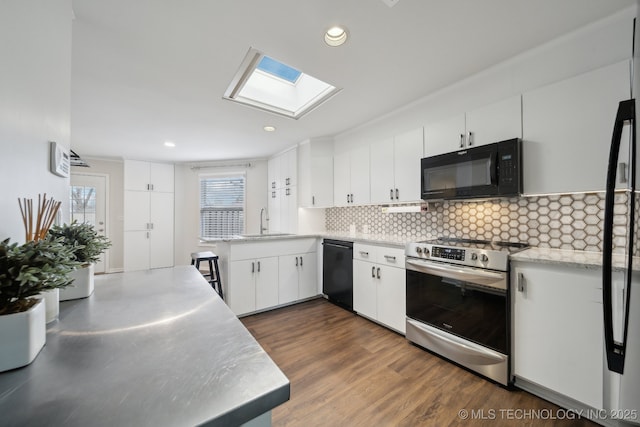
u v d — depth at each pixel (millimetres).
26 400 417
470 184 1933
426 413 1435
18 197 756
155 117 2760
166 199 5035
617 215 1562
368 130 2967
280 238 3102
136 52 1676
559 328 1431
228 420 404
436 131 2234
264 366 519
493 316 1674
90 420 378
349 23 1460
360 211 3467
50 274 570
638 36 782
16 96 748
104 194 4809
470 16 1428
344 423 1371
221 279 3064
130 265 4668
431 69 1946
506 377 1605
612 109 1406
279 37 1560
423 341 2053
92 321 733
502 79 1875
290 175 3971
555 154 1591
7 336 498
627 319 871
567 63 1597
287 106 2678
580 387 1356
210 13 1361
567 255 1567
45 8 938
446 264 1928
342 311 2977
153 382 464
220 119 2828
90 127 3070
